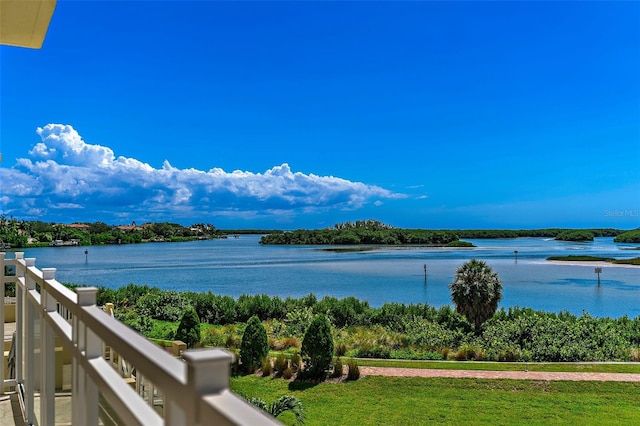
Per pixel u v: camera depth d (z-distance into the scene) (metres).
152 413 1.01
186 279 37.25
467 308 16.17
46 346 2.27
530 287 32.56
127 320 17.61
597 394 9.38
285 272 43.84
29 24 3.44
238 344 13.77
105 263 51.56
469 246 103.38
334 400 9.28
